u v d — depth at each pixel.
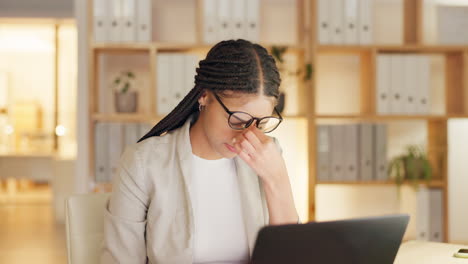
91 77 3.76
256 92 1.27
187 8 4.29
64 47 11.02
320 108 4.38
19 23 7.50
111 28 3.77
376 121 4.34
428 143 4.19
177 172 1.44
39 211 7.79
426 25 4.48
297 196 4.25
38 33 9.60
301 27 4.04
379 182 3.89
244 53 1.28
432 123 4.15
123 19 3.77
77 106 3.97
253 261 1.08
